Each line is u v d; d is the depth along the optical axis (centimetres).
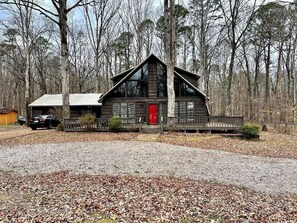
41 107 3130
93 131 2077
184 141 1605
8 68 4612
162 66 2405
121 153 1223
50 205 560
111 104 2419
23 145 1490
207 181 786
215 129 1945
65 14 2062
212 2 3047
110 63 4103
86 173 866
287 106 2694
